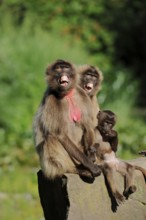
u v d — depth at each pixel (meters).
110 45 46.78
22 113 35.38
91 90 20.03
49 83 18.16
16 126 34.62
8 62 36.75
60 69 18.11
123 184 17.80
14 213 25.39
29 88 36.56
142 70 49.53
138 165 18.52
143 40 49.47
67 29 45.31
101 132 17.83
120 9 48.88
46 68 18.44
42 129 17.88
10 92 35.66
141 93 47.31
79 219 17.67
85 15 46.88
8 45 38.28
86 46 45.31
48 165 17.72
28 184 28.58
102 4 48.09
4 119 34.66
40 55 38.53
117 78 42.34
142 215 18.25
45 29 44.56
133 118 40.56
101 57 44.19
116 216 17.97
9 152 32.19
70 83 18.05
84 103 18.16
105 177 17.73
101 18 47.59
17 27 41.00
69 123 17.92
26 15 43.03
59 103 17.92
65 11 46.25
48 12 45.56
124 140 34.34
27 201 26.77
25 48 38.53
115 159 17.75
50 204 18.52
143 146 33.66
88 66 20.38
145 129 37.28
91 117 18.16
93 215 17.77
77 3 46.75
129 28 48.88
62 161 17.69
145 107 45.25
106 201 17.86
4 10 42.00
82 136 18.05
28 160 31.53
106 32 46.88
